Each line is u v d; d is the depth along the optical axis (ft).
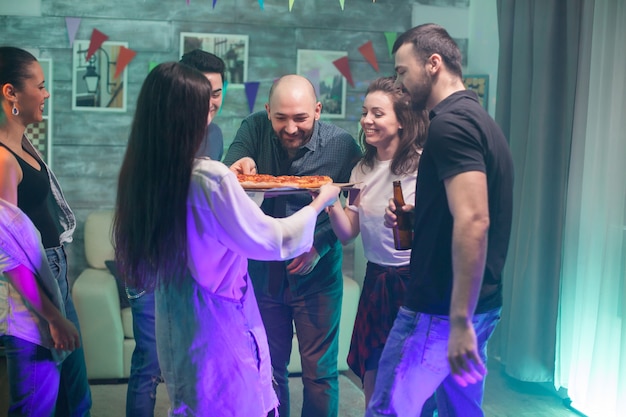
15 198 7.73
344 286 12.67
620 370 10.02
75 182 13.76
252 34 13.96
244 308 6.72
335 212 8.42
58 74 13.52
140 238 6.26
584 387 10.88
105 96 13.67
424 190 6.73
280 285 8.81
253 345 6.76
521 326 11.62
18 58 8.00
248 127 9.13
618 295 10.21
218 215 6.20
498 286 6.98
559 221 11.21
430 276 6.74
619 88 10.18
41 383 7.86
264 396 6.84
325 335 8.97
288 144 8.54
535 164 11.35
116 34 13.60
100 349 12.00
